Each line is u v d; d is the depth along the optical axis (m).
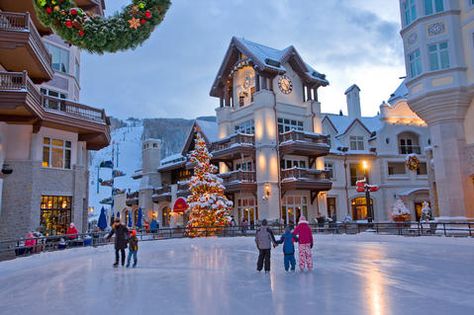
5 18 19.97
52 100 24.16
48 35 26.78
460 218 22.80
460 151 23.59
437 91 23.66
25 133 23.23
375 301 8.25
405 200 41.38
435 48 24.44
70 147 26.17
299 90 39.66
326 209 38.12
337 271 12.64
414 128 43.78
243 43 37.97
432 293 8.91
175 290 10.28
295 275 12.14
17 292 10.62
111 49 7.24
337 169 41.22
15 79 20.52
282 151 35.44
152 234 29.45
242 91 39.09
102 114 27.38
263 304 8.33
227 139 36.66
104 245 24.53
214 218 30.91
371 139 43.62
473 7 23.25
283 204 35.34
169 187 45.25
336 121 47.34
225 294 9.53
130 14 7.10
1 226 21.83
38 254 17.86
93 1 23.88
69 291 10.55
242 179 34.53
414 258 15.27
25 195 22.58
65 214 25.23
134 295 9.77
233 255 19.03
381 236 24.36
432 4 24.70
